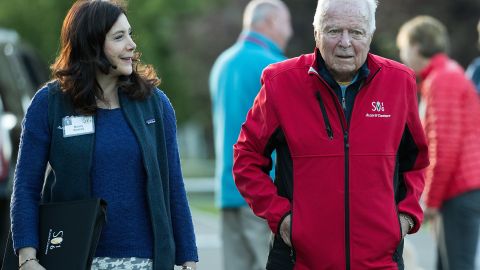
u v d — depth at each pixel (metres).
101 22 9.41
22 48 21.30
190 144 102.38
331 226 9.59
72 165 9.33
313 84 9.75
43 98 9.50
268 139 9.95
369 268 9.59
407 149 10.20
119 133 9.43
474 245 14.61
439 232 14.75
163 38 49.62
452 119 14.14
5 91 18.75
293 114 9.76
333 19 9.55
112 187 9.35
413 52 14.69
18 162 9.49
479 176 14.32
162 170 9.64
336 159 9.63
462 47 56.06
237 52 14.63
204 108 71.81
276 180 10.06
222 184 14.69
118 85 9.57
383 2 55.06
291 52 64.88
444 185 14.23
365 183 9.62
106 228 9.34
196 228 30.39
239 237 14.78
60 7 43.81
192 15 64.69
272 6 14.63
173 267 9.63
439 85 14.23
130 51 9.52
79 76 9.41
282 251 9.95
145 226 9.45
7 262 9.50
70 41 9.48
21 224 9.29
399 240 9.73
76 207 9.20
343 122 9.67
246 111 14.44
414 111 10.02
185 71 63.41
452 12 56.28
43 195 9.56
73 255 9.09
